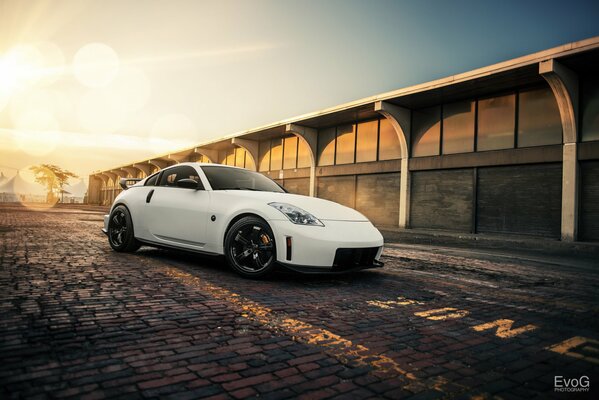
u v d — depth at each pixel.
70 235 7.05
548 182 10.42
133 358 1.71
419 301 3.06
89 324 2.13
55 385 1.43
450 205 12.68
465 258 6.56
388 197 14.80
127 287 3.02
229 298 2.84
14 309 2.33
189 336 2.02
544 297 3.47
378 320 2.47
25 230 7.67
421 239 11.67
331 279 3.80
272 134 19.80
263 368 1.67
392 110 13.38
